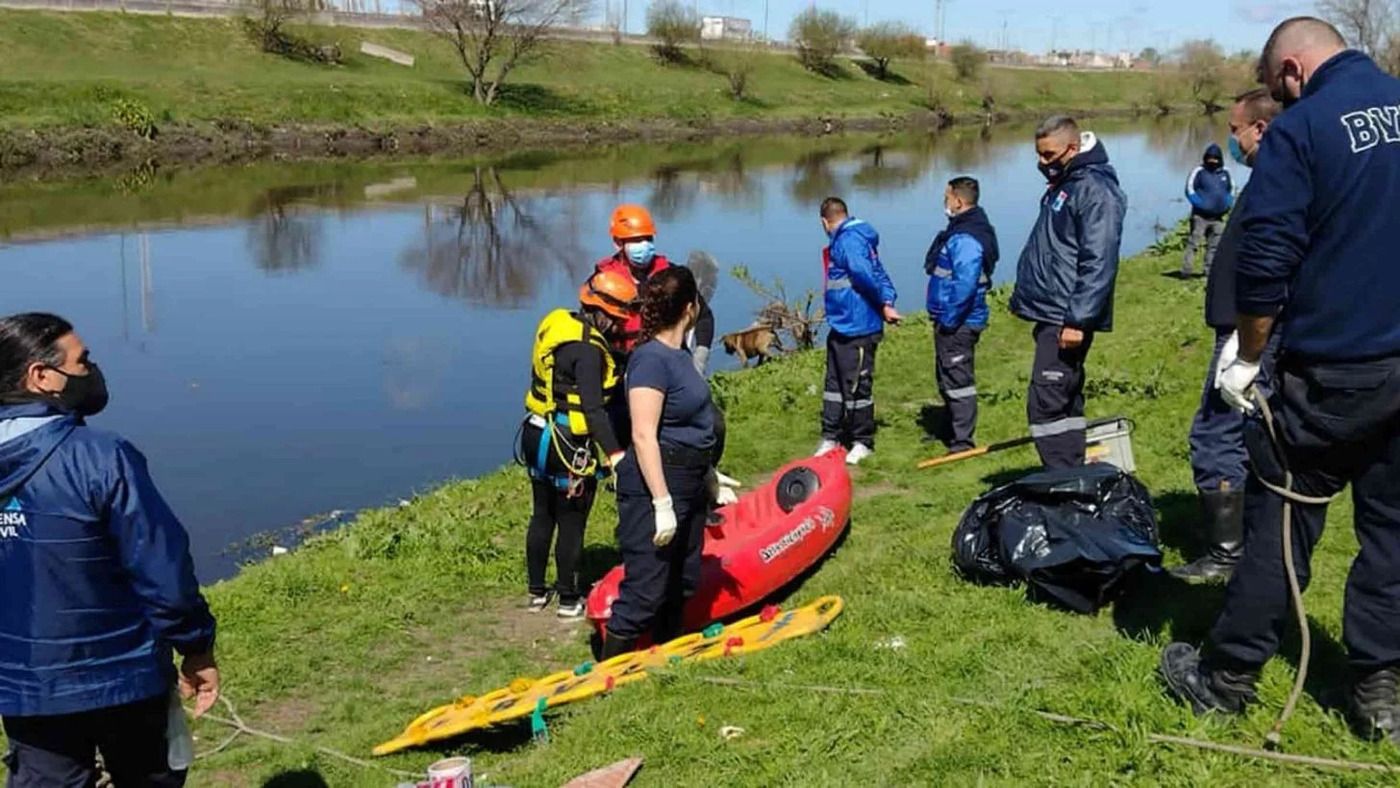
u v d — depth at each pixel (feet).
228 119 134.21
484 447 38.04
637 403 16.84
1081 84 297.33
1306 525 13.25
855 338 28.63
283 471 35.68
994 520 19.58
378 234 82.38
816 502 21.90
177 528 11.10
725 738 15.01
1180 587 18.42
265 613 21.44
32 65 139.13
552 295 63.98
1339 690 14.05
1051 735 14.07
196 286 63.93
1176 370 35.29
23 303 58.13
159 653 11.41
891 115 224.74
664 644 18.25
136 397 43.57
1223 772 12.91
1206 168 55.57
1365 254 12.02
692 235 81.15
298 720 17.75
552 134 164.04
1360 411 12.25
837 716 15.16
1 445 10.73
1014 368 38.34
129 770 11.76
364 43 181.16
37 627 10.84
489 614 21.58
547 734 15.92
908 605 18.84
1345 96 12.17
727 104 203.82
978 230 27.86
